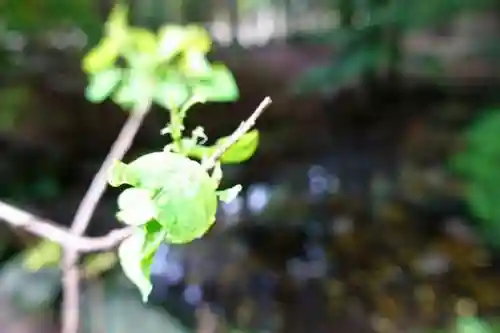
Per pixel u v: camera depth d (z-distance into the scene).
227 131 4.95
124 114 5.27
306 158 5.53
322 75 5.81
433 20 5.65
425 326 3.10
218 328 3.04
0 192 4.43
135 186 0.56
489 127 3.60
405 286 3.49
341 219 4.28
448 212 4.27
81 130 5.21
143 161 0.56
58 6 5.85
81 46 6.07
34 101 5.30
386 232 4.09
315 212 4.42
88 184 4.79
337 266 3.71
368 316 3.24
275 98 6.30
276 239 3.97
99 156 5.15
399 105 6.22
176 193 0.55
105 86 1.16
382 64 5.80
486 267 3.62
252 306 3.25
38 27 5.88
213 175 0.58
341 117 6.12
